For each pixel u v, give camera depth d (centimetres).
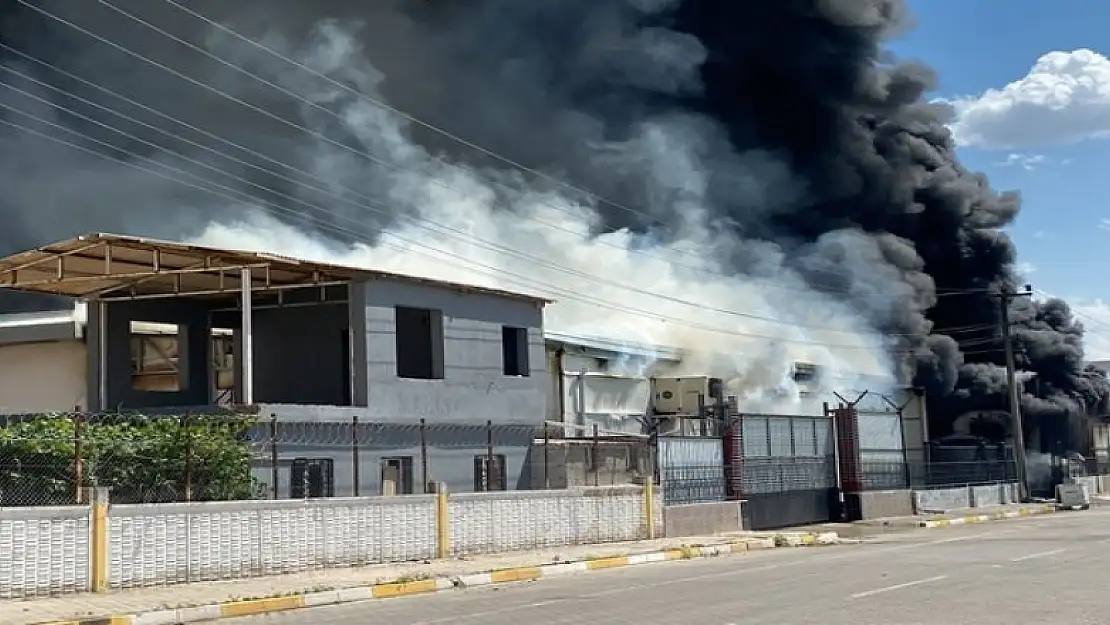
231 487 1931
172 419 1902
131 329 2516
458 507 2211
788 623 1202
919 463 4631
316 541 1927
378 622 1355
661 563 2283
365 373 2353
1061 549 2323
